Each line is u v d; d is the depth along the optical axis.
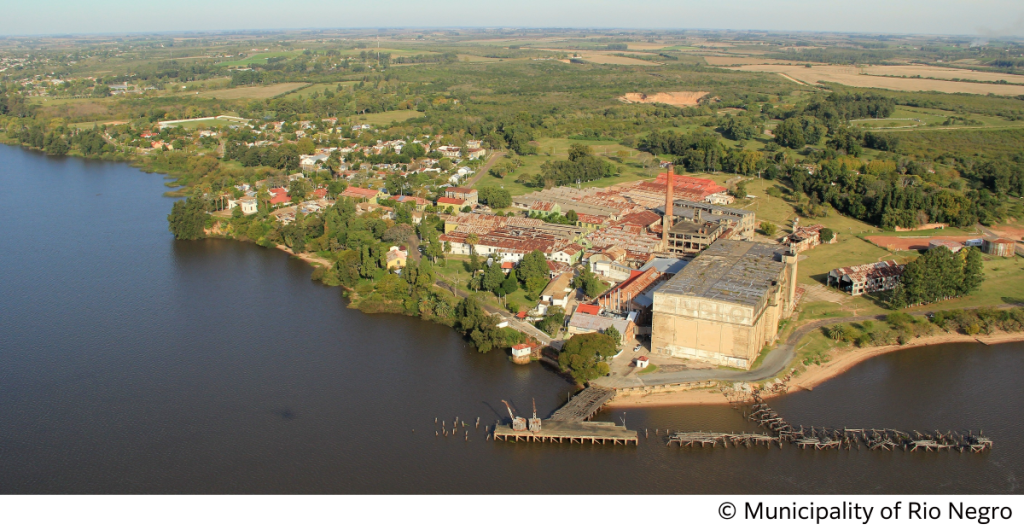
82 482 172.50
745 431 191.12
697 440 186.50
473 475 176.62
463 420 198.62
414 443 188.75
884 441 186.25
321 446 186.88
